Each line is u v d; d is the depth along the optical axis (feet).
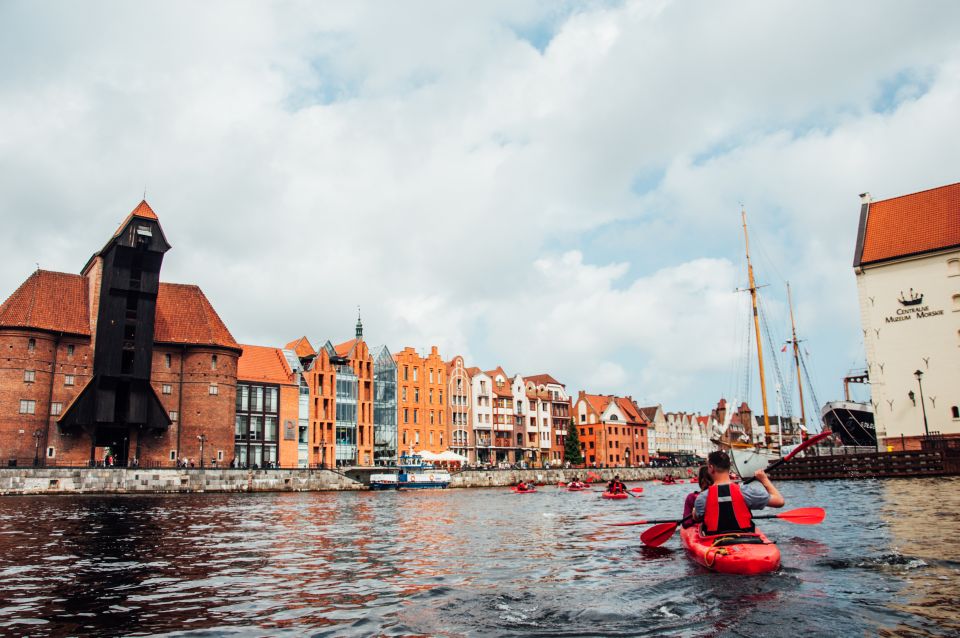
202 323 265.34
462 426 376.89
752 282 280.72
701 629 29.01
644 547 54.29
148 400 239.30
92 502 161.48
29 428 221.66
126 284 236.43
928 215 228.22
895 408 223.30
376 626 31.01
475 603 35.29
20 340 223.51
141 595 38.99
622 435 479.82
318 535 75.31
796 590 35.40
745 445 230.48
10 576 46.11
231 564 51.67
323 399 311.06
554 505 132.87
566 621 31.12
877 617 29.99
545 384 447.42
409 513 115.55
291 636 29.63
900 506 87.92
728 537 43.45
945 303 217.56
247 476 226.38
